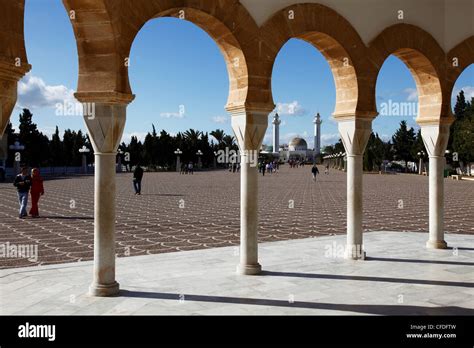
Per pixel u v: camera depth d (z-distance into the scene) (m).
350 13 8.67
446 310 5.94
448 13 9.88
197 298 6.39
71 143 67.06
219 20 7.13
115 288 6.55
